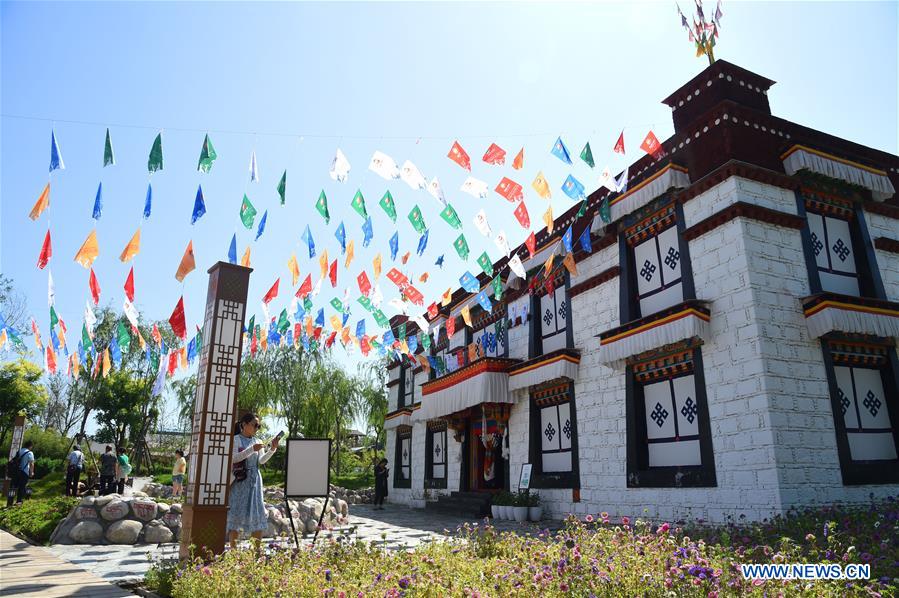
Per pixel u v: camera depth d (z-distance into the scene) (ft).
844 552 18.72
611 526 40.32
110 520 32.53
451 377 60.95
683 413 37.60
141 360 100.17
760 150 37.96
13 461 54.95
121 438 112.88
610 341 41.09
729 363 34.32
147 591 19.31
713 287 36.22
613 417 42.75
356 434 123.24
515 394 54.70
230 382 23.35
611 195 44.78
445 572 16.98
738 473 32.68
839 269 38.63
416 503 73.41
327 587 14.39
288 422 95.61
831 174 38.22
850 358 36.09
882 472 33.76
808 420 32.63
